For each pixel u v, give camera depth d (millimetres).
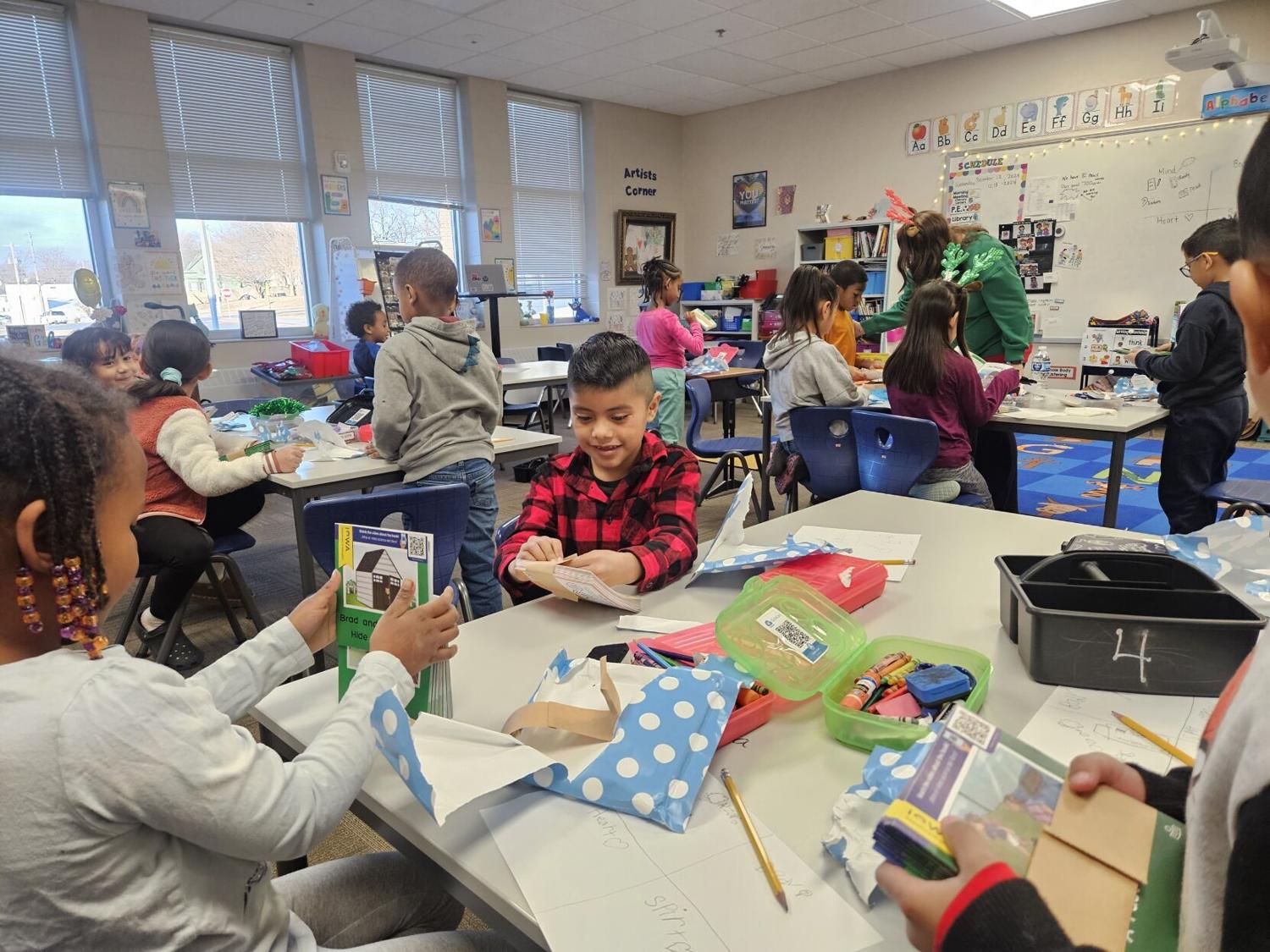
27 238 5082
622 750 780
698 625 1146
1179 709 892
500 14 5430
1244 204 423
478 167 7129
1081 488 4582
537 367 5246
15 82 4883
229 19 5359
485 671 1044
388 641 844
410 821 742
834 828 687
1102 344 5902
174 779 595
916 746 723
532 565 1192
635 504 1485
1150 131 5672
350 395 5207
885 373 2828
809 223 7820
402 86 6688
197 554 2336
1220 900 404
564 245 8102
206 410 3576
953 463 2723
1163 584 1062
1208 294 2809
